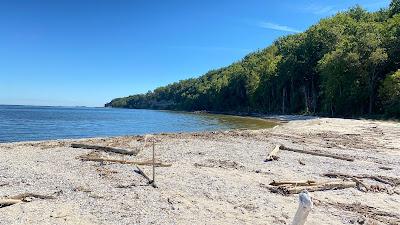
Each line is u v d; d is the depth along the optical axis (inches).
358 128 1668.3
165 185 538.6
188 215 410.6
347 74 2834.6
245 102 5393.7
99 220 388.8
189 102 7504.9
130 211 419.5
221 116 4114.2
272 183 557.9
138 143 1029.2
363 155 892.0
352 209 449.7
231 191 515.2
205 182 563.5
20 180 559.8
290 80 4010.8
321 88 3400.6
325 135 1359.5
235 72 5802.2
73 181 555.8
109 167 671.8
